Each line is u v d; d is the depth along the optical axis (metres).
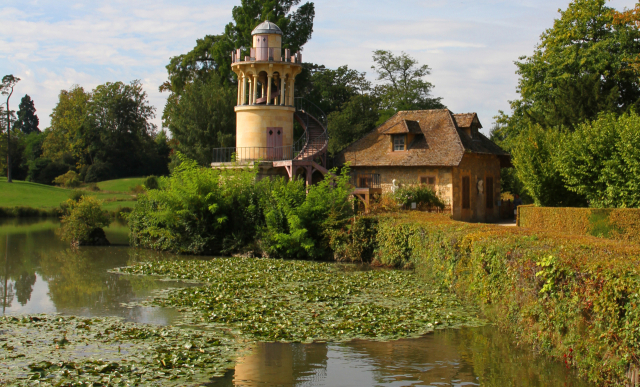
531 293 11.92
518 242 13.80
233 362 11.30
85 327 14.01
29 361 11.24
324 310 15.69
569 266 10.46
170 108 67.94
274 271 23.31
